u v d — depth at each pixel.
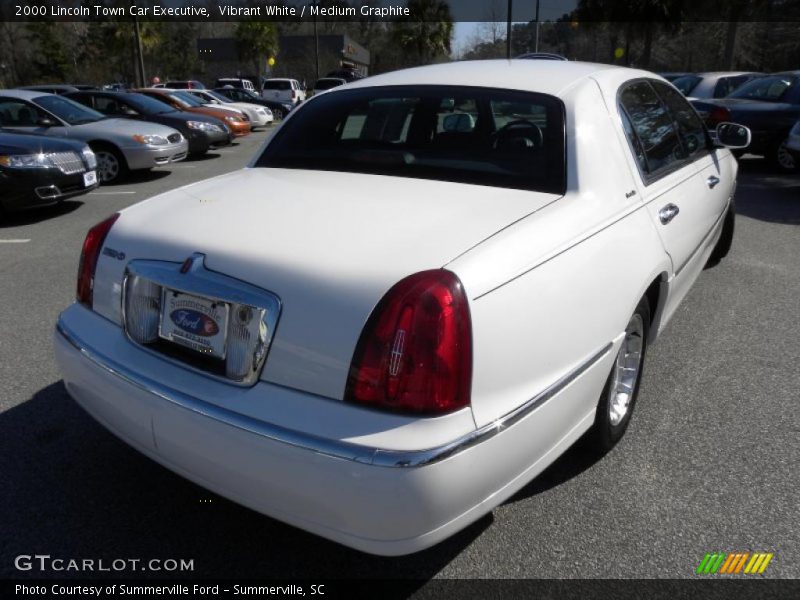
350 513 1.83
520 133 2.76
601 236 2.49
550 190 2.54
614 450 3.08
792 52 40.41
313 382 1.88
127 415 2.25
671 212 3.15
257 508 2.01
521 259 2.10
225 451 1.97
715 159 4.35
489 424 1.94
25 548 2.44
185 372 2.14
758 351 4.16
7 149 7.68
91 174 8.64
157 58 58.50
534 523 2.60
